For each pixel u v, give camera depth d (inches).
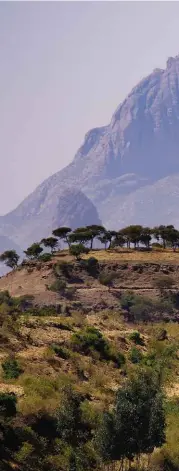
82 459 1315.2
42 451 1312.7
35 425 1374.3
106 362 2084.2
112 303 6328.7
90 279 6983.3
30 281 7234.3
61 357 1937.7
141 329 2979.8
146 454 1439.5
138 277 6924.2
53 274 7140.8
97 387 1782.7
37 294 6560.0
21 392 1514.5
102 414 1412.4
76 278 7027.6
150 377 1599.4
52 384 1627.7
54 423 1406.3
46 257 7716.5
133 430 1341.0
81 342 2132.1
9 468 1217.4
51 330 2226.9
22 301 6048.2
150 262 7199.8
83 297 6466.5
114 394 1728.6
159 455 1402.6
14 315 2322.8
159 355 2368.4
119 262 7244.1
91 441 1371.8
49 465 1284.4
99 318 2913.4
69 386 1557.6
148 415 1365.7
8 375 1644.9
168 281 6747.1
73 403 1440.7
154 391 1460.4
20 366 1729.8
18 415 1370.6
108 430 1331.2
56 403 1457.9
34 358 1850.4
